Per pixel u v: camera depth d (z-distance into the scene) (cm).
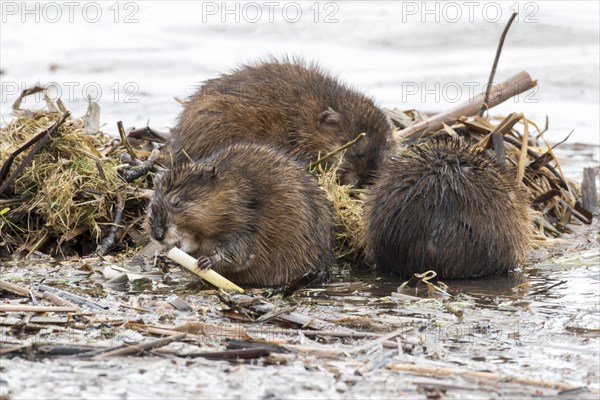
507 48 3803
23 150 1906
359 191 2064
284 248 1716
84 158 1959
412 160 1772
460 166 1744
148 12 4641
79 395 1140
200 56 3809
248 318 1452
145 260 1814
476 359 1288
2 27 4400
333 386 1177
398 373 1221
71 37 4234
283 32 4150
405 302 1578
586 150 2778
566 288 1659
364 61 3738
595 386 1185
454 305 1545
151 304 1530
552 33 3909
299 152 2119
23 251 1858
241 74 2189
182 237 1691
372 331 1409
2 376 1193
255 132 2103
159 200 1680
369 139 2116
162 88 3366
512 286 1680
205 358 1264
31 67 3697
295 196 1728
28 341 1324
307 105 2130
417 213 1708
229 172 1702
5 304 1473
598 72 3403
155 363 1241
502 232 1727
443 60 3719
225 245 1695
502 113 3086
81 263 1811
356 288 1688
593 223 2161
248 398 1137
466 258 1714
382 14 4328
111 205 1922
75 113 2992
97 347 1282
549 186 2206
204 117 2098
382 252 1767
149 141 2253
